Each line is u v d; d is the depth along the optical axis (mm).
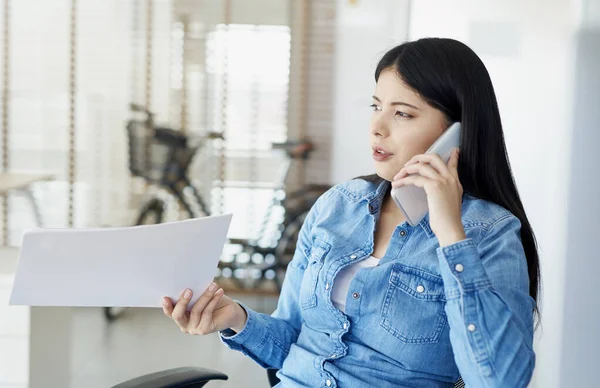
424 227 1338
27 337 2447
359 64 5379
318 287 1394
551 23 2404
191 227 1257
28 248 1185
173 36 5406
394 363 1309
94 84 5402
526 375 1142
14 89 5355
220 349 3604
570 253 2215
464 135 1317
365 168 5430
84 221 5410
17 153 5383
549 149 2393
